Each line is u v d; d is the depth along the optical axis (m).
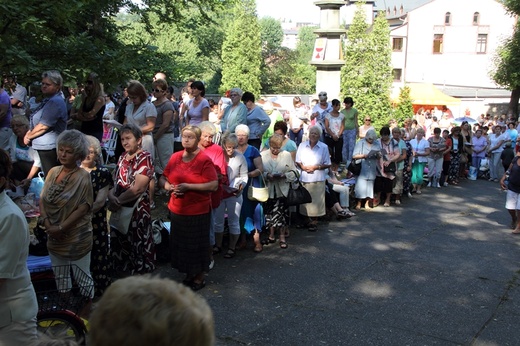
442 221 10.16
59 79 6.44
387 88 33.69
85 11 8.77
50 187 4.47
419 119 23.45
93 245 5.10
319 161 8.63
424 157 13.66
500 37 42.47
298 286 6.28
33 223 6.80
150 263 5.84
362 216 10.32
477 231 9.44
